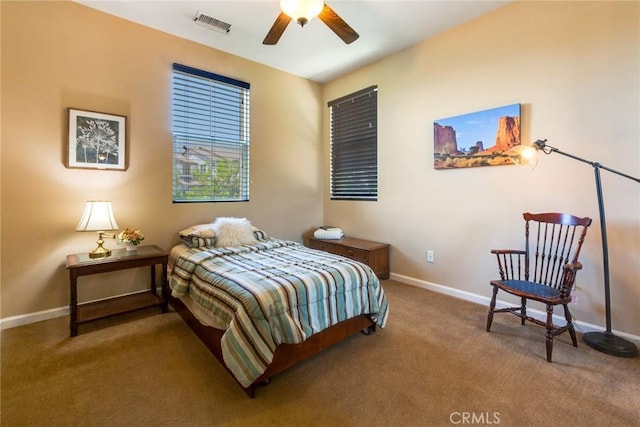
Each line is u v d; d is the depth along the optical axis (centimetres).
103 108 272
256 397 158
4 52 229
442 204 314
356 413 148
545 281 236
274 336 163
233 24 291
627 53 206
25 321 242
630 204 208
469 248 294
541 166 246
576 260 208
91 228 242
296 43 326
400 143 351
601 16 215
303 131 427
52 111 249
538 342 213
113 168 279
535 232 251
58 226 255
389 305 283
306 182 433
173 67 311
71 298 221
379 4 259
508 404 153
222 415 146
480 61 279
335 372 180
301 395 160
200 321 209
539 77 244
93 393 160
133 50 287
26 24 237
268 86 386
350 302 206
